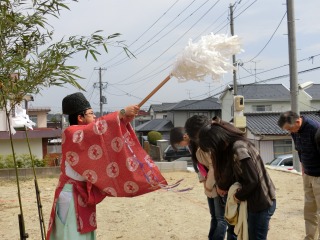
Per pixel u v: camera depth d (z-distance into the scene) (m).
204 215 6.58
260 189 3.21
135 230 5.86
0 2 3.12
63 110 3.32
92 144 3.01
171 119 43.94
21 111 4.18
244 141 3.23
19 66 3.05
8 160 12.98
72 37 3.19
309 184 4.66
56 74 3.10
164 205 7.39
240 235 3.34
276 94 36.50
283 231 5.45
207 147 3.28
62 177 3.20
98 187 3.04
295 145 4.60
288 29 11.95
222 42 2.75
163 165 11.89
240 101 14.09
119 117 3.02
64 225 3.11
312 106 35.78
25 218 6.71
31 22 3.23
